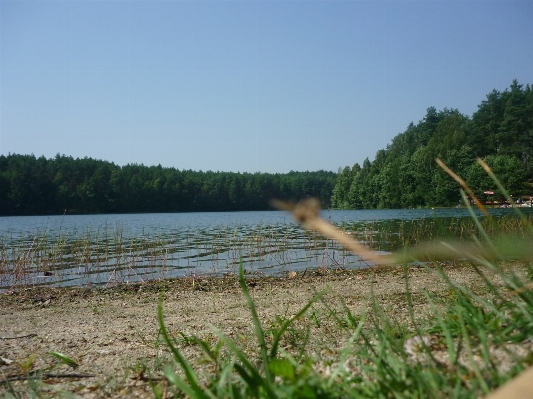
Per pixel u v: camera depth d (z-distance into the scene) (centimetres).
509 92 6931
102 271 1456
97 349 450
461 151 6431
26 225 4631
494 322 224
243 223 4484
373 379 193
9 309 885
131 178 9562
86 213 9038
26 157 9075
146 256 1755
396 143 9738
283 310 674
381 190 7906
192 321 625
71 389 284
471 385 161
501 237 136
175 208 9744
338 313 545
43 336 564
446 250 127
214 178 9969
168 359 361
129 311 791
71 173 9112
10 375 342
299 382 157
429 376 167
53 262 1525
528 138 6738
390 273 1109
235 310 715
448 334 189
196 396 170
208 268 1463
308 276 1219
